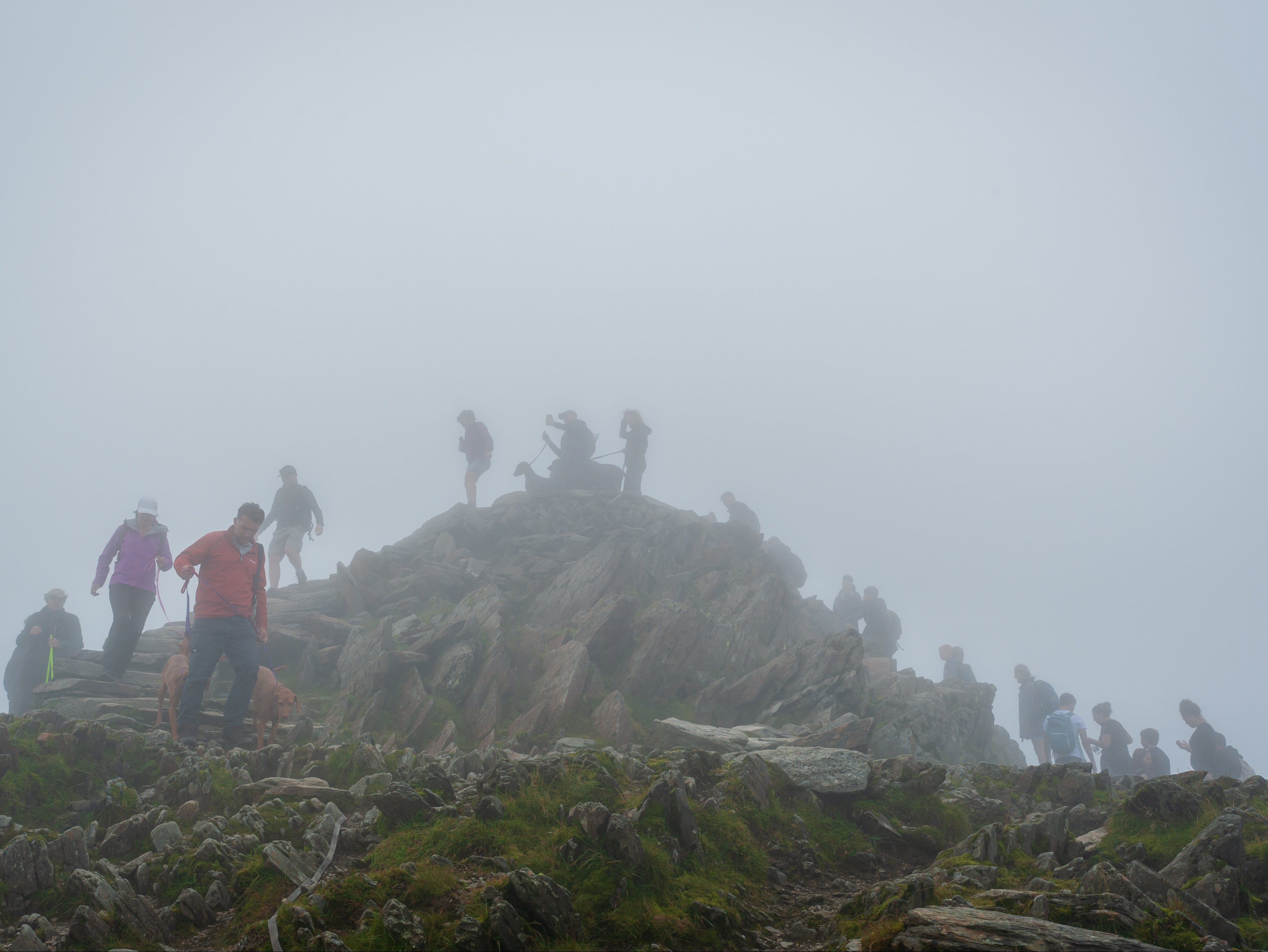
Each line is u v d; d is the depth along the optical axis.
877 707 16.88
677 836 6.83
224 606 11.11
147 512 14.16
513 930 5.23
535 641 16.20
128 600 13.72
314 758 9.55
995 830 7.15
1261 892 6.29
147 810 7.94
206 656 10.92
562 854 6.20
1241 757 15.65
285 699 10.90
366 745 9.32
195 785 8.20
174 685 10.98
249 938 5.43
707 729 13.05
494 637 15.80
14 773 8.07
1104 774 9.72
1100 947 4.83
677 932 5.67
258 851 6.74
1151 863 6.96
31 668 14.88
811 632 23.38
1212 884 6.12
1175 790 7.59
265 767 9.44
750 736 13.22
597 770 8.10
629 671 15.91
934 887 6.08
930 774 9.16
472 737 13.77
